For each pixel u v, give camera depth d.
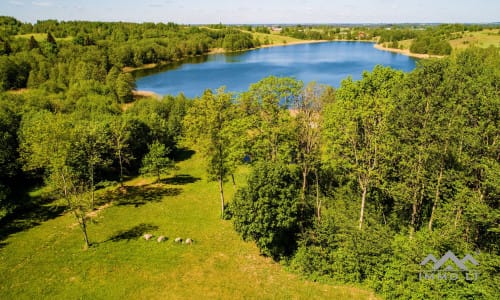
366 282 23.95
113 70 115.88
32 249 29.73
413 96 29.92
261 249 27.94
